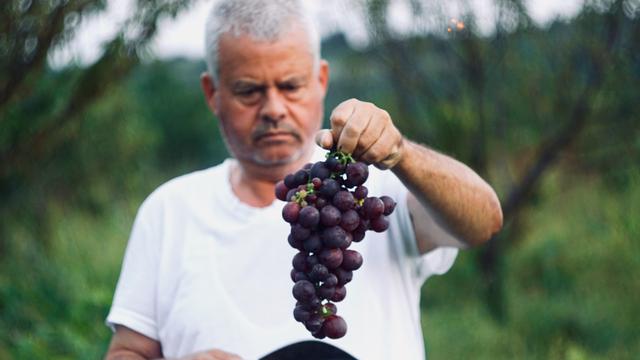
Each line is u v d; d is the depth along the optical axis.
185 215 2.75
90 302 5.69
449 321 7.26
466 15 7.32
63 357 5.11
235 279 2.63
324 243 1.93
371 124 1.98
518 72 7.70
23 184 5.96
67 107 5.33
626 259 7.94
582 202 8.57
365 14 7.43
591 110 7.62
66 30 4.89
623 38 7.24
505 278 8.11
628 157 7.81
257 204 2.72
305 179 2.00
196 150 17.36
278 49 2.58
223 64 2.63
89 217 7.54
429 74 7.84
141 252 2.77
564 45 7.45
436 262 2.69
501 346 6.60
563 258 8.32
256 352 2.56
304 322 1.97
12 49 4.85
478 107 7.81
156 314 2.73
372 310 2.57
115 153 7.30
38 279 6.04
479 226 2.38
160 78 10.99
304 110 2.64
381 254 2.62
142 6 4.90
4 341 5.21
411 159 2.18
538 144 7.89
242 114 2.64
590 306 7.23
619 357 6.34
